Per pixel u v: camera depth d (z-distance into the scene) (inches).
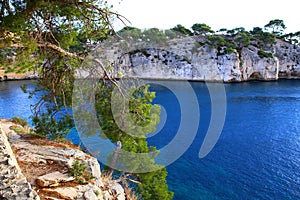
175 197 747.4
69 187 278.2
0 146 265.0
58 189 268.5
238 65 3093.0
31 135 443.8
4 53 335.3
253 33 4170.8
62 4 318.0
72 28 381.7
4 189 216.8
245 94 2292.1
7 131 455.8
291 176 853.2
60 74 454.9
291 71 3540.8
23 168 297.0
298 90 2479.1
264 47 3656.5
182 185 811.4
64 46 390.3
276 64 3230.8
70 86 479.8
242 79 3203.7
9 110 1439.5
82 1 330.3
